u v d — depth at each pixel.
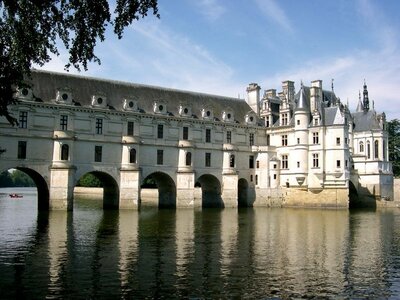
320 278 26.06
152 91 87.81
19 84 24.20
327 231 47.75
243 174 95.44
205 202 94.75
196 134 88.81
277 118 101.62
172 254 32.47
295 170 93.06
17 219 57.25
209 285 24.22
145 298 21.80
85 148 75.25
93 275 25.86
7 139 68.44
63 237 40.41
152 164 82.50
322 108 93.31
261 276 26.33
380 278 26.19
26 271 26.58
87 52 24.88
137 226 50.47
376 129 102.62
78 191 149.25
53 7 24.00
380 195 98.69
